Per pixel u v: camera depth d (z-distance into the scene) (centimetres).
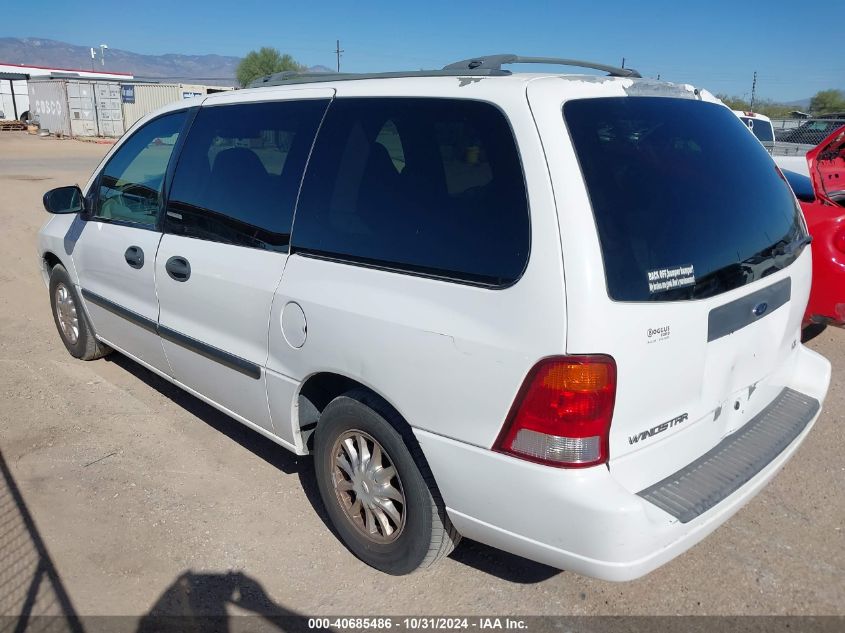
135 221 412
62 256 495
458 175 250
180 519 335
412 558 280
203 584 292
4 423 430
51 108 4103
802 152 1014
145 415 443
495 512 239
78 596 283
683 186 248
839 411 448
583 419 215
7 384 488
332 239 288
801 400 314
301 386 304
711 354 249
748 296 261
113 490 358
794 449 289
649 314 222
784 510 343
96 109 3919
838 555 310
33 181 1714
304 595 287
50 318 645
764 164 307
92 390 480
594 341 212
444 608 280
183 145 381
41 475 371
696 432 255
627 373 220
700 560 307
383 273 264
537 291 219
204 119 374
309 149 306
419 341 246
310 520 337
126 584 291
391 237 266
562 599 285
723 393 263
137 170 416
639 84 264
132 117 3969
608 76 268
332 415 295
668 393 235
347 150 292
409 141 269
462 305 237
